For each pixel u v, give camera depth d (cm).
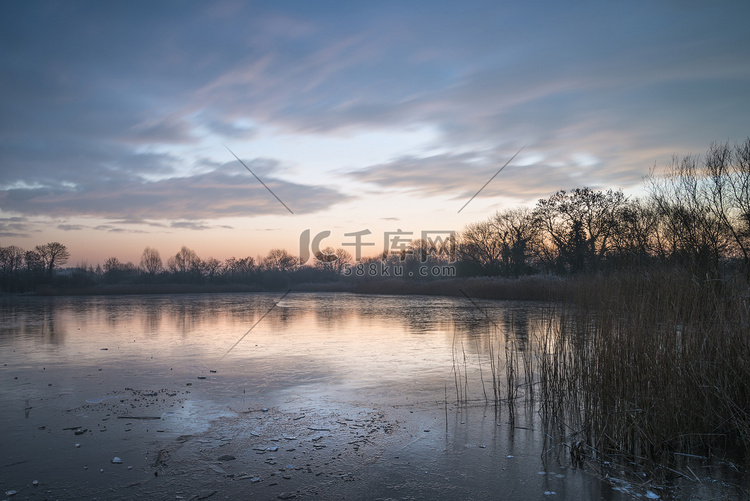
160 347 1451
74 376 1031
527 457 591
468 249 5547
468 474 543
